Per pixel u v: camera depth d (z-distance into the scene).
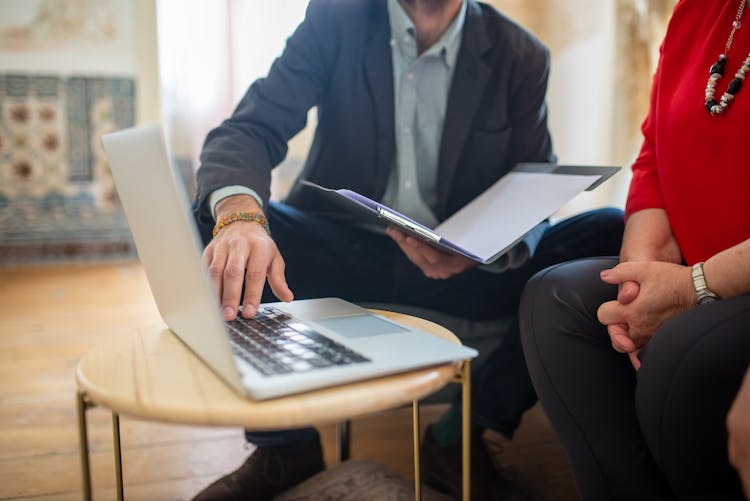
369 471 1.25
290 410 0.62
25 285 3.47
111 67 4.18
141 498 1.30
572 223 1.45
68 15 4.09
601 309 0.96
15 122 4.09
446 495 1.23
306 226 1.46
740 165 0.95
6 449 1.51
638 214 1.12
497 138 1.47
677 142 1.03
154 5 4.18
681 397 0.78
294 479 1.27
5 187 4.11
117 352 0.80
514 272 1.47
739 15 0.98
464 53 1.44
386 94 1.45
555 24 3.35
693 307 0.89
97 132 4.20
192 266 0.65
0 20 4.01
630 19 3.19
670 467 0.82
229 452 1.52
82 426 0.73
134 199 0.82
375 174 1.49
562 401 1.04
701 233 1.01
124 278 3.68
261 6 3.80
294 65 1.42
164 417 0.63
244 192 1.14
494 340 1.62
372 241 1.52
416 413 1.02
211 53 3.86
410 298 1.56
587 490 1.04
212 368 0.72
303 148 3.79
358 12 1.44
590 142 3.35
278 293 0.95
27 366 2.14
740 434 0.65
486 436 1.55
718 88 0.99
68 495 1.30
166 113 3.97
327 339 0.78
